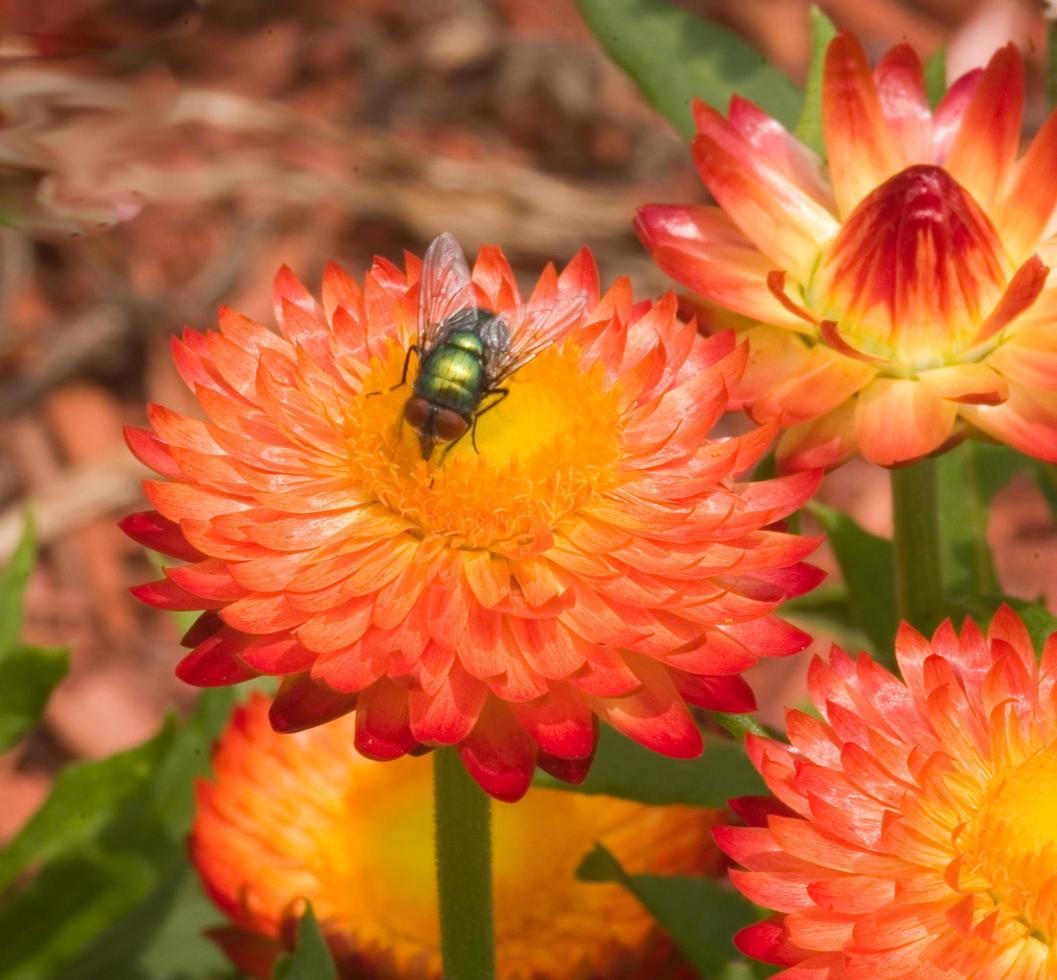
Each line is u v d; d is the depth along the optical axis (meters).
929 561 0.28
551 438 0.25
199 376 0.26
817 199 0.28
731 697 0.24
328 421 0.26
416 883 0.29
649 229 0.28
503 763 0.24
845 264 0.27
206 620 0.25
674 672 0.25
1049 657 0.25
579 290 0.27
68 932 0.30
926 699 0.24
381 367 0.26
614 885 0.29
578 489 0.25
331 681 0.24
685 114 0.31
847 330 0.27
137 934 0.31
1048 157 0.27
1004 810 0.24
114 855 0.30
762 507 0.25
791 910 0.24
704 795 0.27
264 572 0.24
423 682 0.24
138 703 0.39
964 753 0.24
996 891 0.24
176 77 0.40
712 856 0.29
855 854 0.24
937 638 0.25
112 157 0.28
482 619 0.25
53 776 0.38
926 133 0.29
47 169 0.28
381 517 0.25
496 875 0.29
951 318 0.27
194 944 0.31
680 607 0.24
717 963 0.27
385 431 0.25
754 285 0.28
